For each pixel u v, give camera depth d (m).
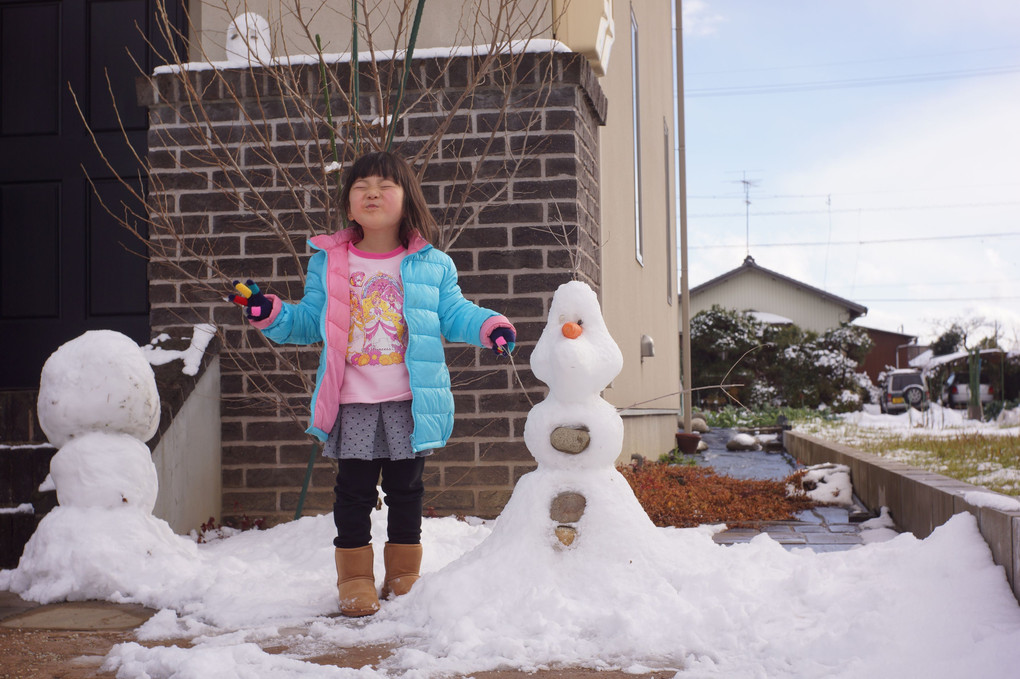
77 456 3.92
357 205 3.43
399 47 5.63
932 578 3.04
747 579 3.16
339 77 5.42
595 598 3.02
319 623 3.07
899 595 2.83
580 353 3.29
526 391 5.20
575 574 3.13
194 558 4.06
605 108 6.10
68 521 3.82
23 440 4.62
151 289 5.47
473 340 3.46
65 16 6.23
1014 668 2.24
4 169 6.19
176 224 5.48
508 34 5.14
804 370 29.22
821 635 2.60
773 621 2.80
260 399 5.37
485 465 5.21
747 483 7.23
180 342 5.25
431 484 5.23
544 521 3.21
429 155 4.93
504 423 5.21
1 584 3.82
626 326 8.26
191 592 3.55
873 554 3.45
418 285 3.46
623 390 7.91
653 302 10.73
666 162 12.97
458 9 5.68
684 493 6.22
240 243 5.45
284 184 5.45
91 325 6.08
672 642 2.72
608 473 3.34
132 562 3.78
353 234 3.57
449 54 5.38
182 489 4.85
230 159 5.20
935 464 6.73
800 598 2.99
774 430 16.02
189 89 5.17
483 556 3.22
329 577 3.82
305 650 2.81
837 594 2.96
